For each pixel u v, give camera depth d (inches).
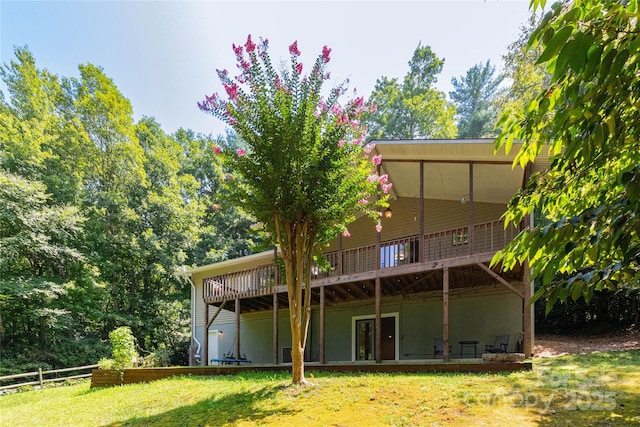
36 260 641.0
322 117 219.1
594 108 58.2
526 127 78.4
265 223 241.6
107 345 692.7
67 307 638.5
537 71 498.9
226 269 669.3
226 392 238.2
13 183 561.9
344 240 551.8
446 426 148.3
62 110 794.2
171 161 916.0
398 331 487.8
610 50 48.9
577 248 63.9
